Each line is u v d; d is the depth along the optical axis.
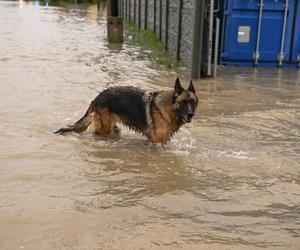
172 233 3.99
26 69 11.70
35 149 6.04
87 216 4.24
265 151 6.37
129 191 4.88
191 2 11.35
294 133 7.25
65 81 10.36
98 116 6.75
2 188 4.78
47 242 3.75
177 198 4.75
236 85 10.58
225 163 5.85
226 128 7.38
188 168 5.65
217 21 11.33
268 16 12.51
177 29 13.41
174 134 6.71
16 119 7.30
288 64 12.95
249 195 4.91
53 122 7.27
